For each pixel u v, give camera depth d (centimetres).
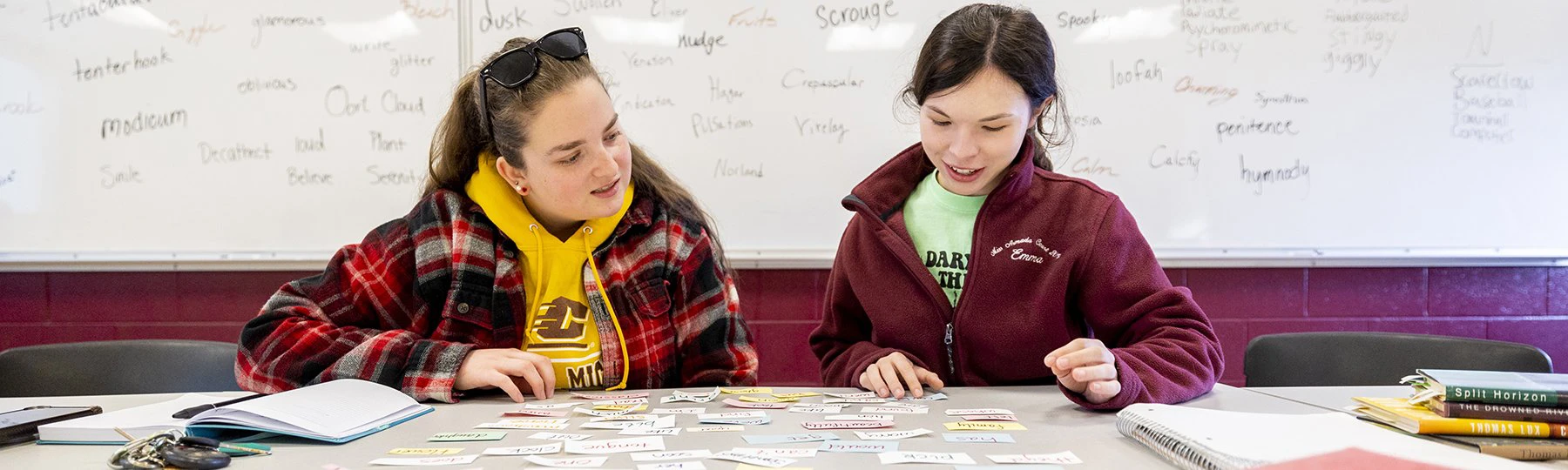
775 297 230
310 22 221
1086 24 223
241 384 120
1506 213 227
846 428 93
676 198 140
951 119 117
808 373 231
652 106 224
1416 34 225
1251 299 232
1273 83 224
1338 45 224
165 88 221
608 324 128
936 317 132
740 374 133
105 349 166
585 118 114
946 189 135
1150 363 110
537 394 112
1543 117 226
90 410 103
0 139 220
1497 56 225
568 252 128
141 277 227
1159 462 79
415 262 126
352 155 222
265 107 222
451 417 102
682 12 223
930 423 96
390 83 222
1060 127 219
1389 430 85
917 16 223
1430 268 233
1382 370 166
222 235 222
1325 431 81
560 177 118
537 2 222
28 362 163
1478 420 81
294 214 223
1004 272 129
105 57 220
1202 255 225
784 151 225
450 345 116
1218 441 76
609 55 223
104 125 220
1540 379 85
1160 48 223
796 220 226
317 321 121
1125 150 224
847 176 225
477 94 123
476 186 128
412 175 223
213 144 221
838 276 143
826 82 224
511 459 80
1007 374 132
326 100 222
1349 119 225
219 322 227
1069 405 108
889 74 224
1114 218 127
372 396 104
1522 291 234
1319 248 226
